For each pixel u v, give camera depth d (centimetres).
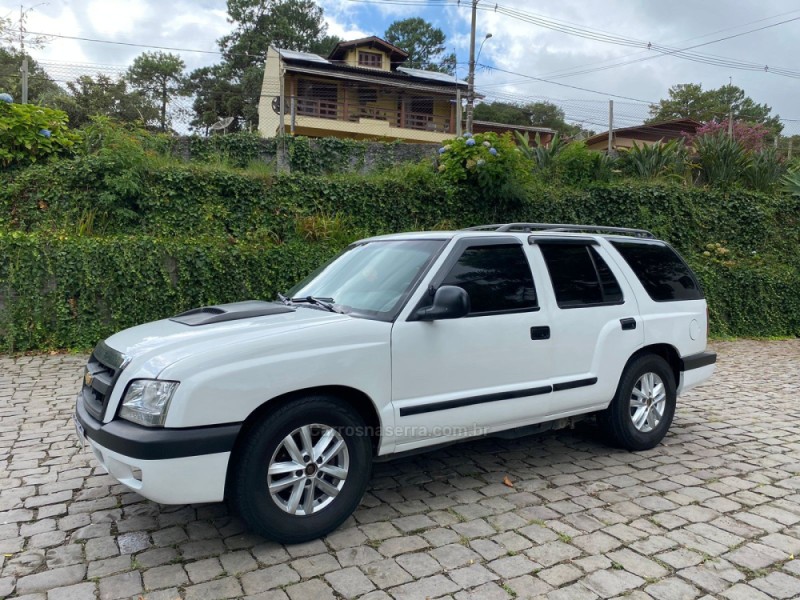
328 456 337
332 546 331
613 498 400
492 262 410
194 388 293
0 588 287
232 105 3862
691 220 1283
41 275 836
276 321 353
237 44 4394
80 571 303
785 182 1402
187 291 899
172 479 290
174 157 1163
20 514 369
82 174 957
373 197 1132
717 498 402
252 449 310
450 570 307
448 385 374
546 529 354
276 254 952
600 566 312
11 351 823
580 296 451
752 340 1179
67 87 2584
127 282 866
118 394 312
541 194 1246
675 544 336
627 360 471
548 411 424
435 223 1169
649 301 496
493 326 391
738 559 320
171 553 322
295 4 4759
